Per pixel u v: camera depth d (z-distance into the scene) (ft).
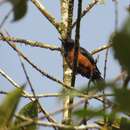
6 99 9.66
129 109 7.38
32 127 11.25
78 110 7.97
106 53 18.15
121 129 10.94
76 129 11.12
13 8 8.57
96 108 8.09
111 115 8.04
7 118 9.93
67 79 41.42
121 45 7.13
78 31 27.17
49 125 11.09
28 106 14.83
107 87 7.46
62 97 8.25
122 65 7.27
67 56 43.37
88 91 7.80
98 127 11.84
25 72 15.96
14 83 23.44
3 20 9.48
